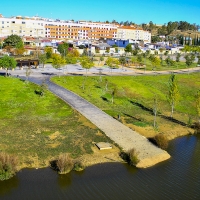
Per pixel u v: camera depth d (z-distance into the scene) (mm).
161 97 79688
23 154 41156
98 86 81688
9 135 46844
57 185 35438
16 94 66875
